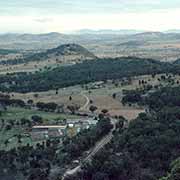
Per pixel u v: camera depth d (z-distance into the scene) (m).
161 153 134.00
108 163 133.00
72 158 152.50
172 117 165.12
